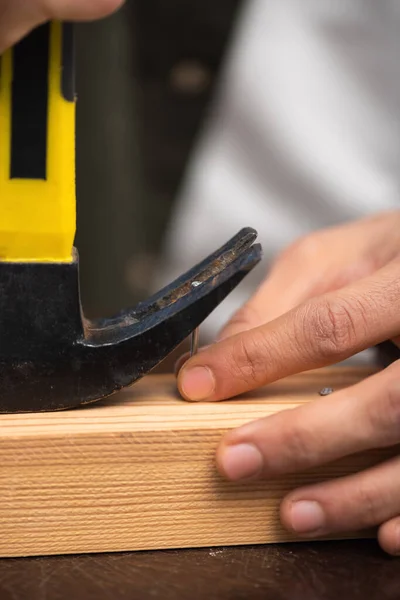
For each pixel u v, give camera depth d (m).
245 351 0.45
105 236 1.11
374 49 0.72
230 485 0.43
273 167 0.75
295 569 0.43
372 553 0.44
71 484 0.42
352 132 0.73
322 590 0.41
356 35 0.72
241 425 0.43
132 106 1.12
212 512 0.44
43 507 0.42
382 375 0.43
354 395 0.43
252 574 0.42
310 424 0.42
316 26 0.73
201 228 0.77
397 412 0.42
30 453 0.42
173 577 0.42
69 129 0.42
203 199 0.77
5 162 0.42
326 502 0.43
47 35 0.42
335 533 0.44
